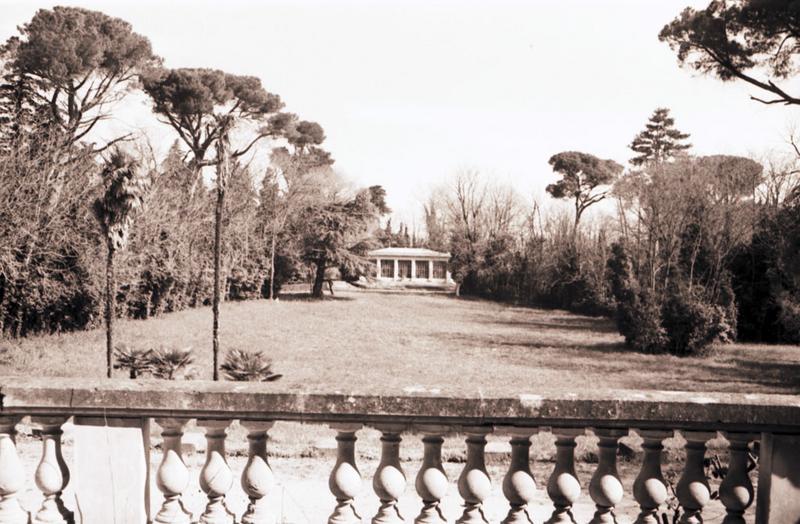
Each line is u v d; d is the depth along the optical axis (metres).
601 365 30.33
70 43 45.44
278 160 68.50
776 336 39.78
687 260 38.06
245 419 3.82
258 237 62.66
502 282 77.88
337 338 38.97
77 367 25.16
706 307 34.03
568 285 68.62
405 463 8.55
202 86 63.78
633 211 39.97
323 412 3.75
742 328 40.09
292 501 6.40
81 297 34.72
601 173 94.25
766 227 38.16
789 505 3.70
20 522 3.90
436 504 3.83
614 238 62.28
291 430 11.09
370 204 68.12
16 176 31.12
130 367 18.75
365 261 68.38
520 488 3.80
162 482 3.86
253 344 34.34
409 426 3.79
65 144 36.62
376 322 49.31
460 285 81.81
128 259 37.88
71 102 48.53
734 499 3.82
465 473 3.80
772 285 36.47
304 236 65.81
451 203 86.88
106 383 3.84
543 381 25.45
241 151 62.03
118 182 21.38
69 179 33.88
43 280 31.44
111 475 3.81
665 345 34.47
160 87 63.25
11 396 3.76
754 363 31.48
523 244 82.69
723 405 3.69
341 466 3.85
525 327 49.97
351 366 28.62
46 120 36.47
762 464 3.78
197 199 51.84
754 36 29.42
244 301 59.28
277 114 75.25
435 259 97.00
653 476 3.83
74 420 3.82
